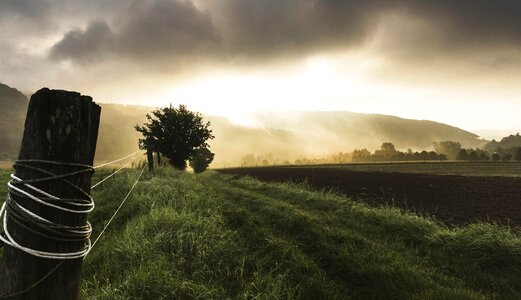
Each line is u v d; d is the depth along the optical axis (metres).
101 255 5.35
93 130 1.86
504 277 6.29
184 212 7.22
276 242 6.74
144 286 4.01
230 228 7.69
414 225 9.42
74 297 1.78
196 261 5.03
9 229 1.63
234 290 4.60
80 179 1.77
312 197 14.14
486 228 8.38
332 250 6.88
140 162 18.77
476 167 82.62
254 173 48.59
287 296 4.53
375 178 37.28
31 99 1.65
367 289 5.37
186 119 23.47
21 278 1.61
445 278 5.89
